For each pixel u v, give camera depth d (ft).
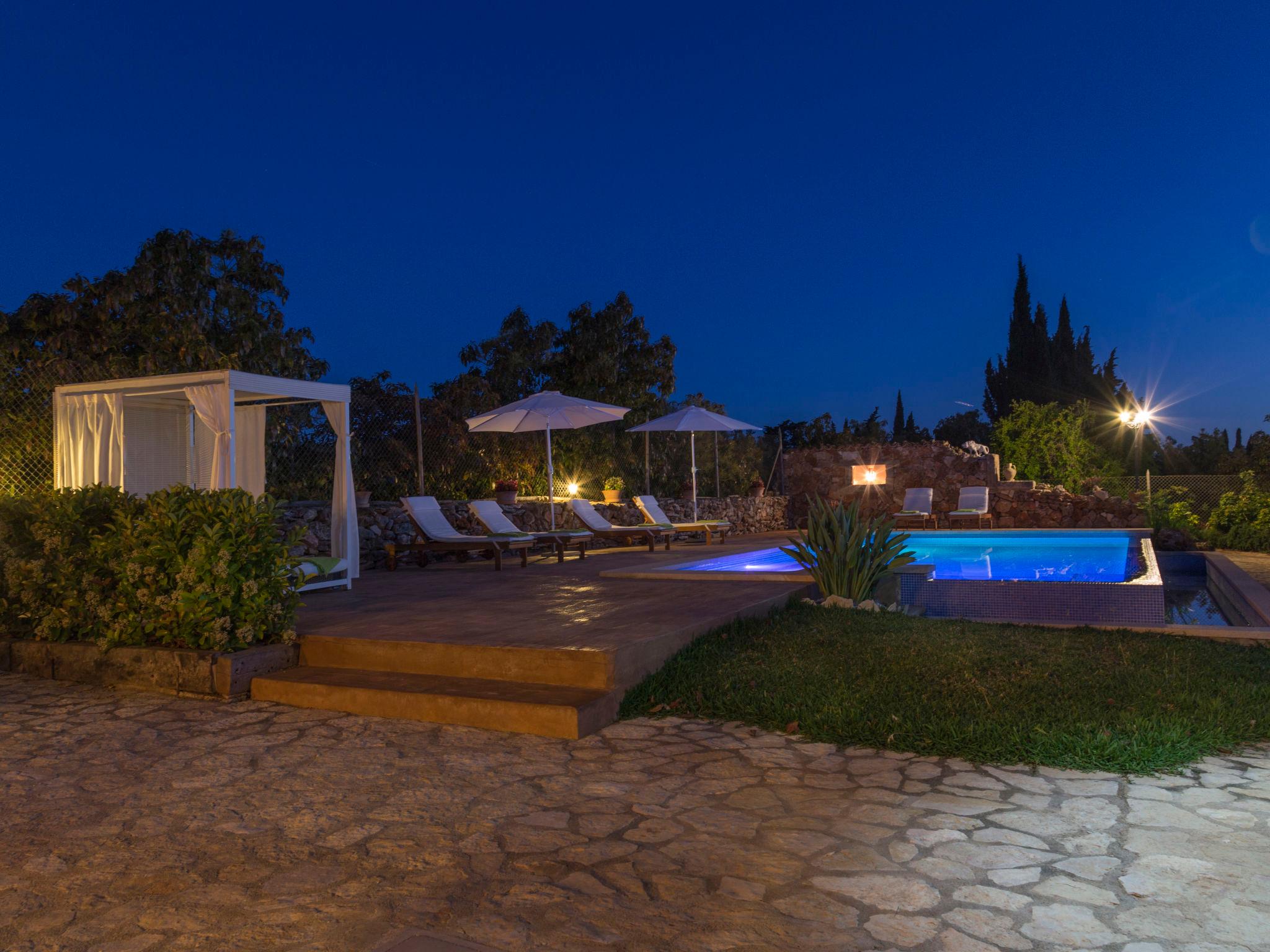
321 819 10.09
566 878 8.34
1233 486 51.90
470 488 41.86
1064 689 14.58
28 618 19.94
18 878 8.63
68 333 35.40
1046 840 8.98
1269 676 15.80
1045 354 114.01
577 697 14.12
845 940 7.06
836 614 21.79
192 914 7.75
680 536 50.52
